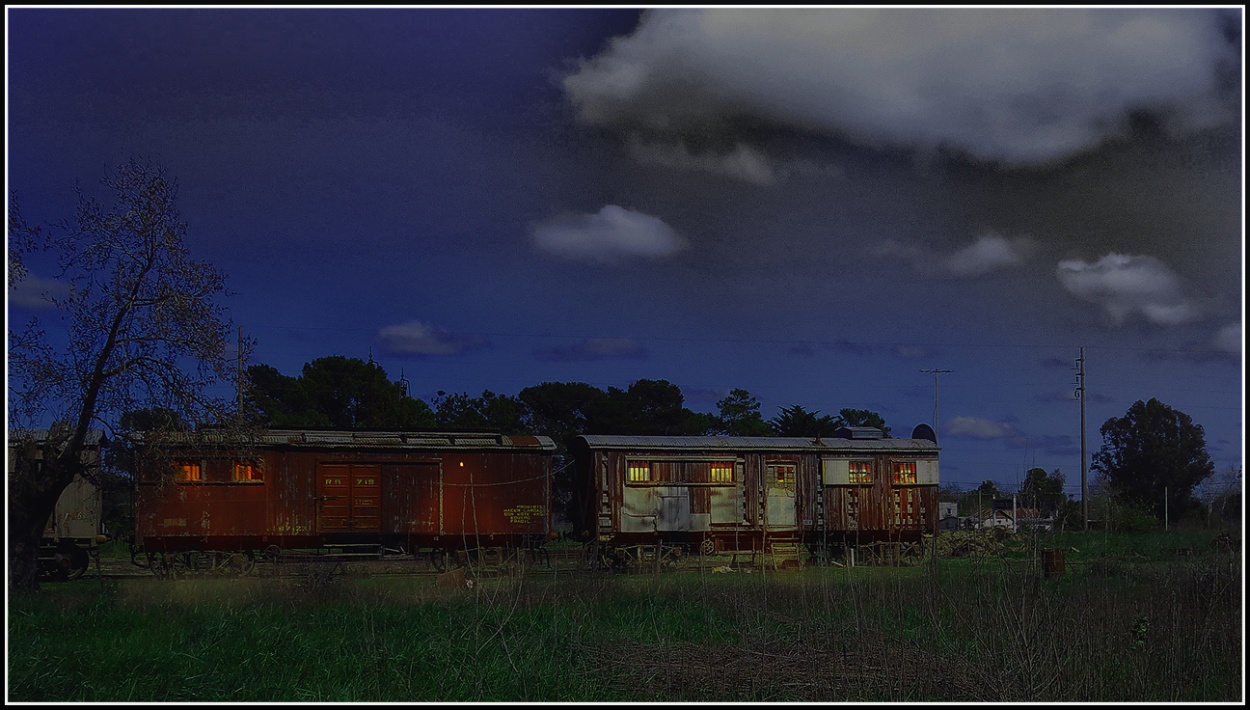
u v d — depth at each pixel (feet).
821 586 50.65
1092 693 33.83
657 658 38.91
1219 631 38.93
